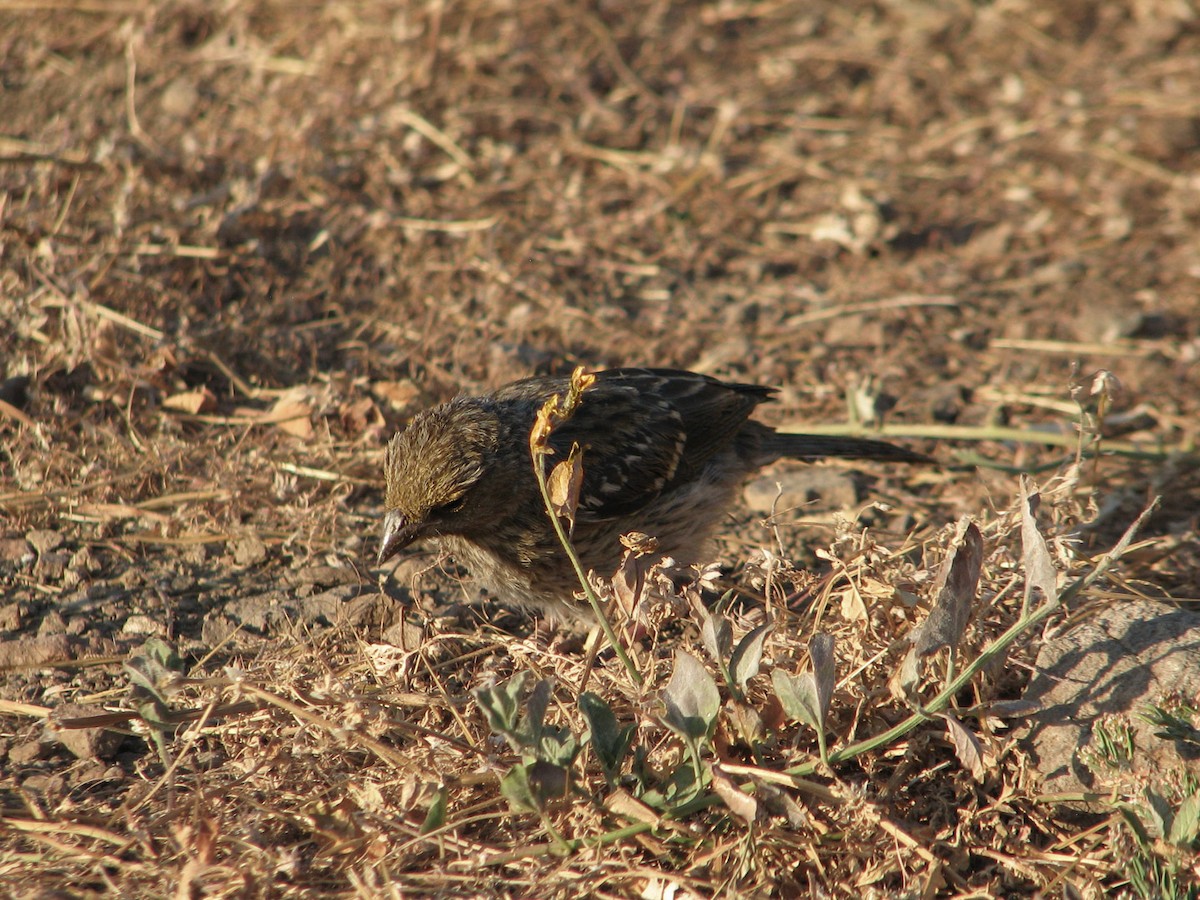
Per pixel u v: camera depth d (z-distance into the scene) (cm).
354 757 715
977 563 631
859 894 633
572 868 632
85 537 958
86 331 1110
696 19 1927
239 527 976
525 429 887
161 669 670
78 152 1452
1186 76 1833
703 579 723
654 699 661
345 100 1570
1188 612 748
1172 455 1098
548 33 1812
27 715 779
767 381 1257
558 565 887
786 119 1741
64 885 634
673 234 1501
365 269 1354
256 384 1162
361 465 1051
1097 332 1355
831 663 621
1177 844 596
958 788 676
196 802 653
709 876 634
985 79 1842
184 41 1722
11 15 1759
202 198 1331
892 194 1588
